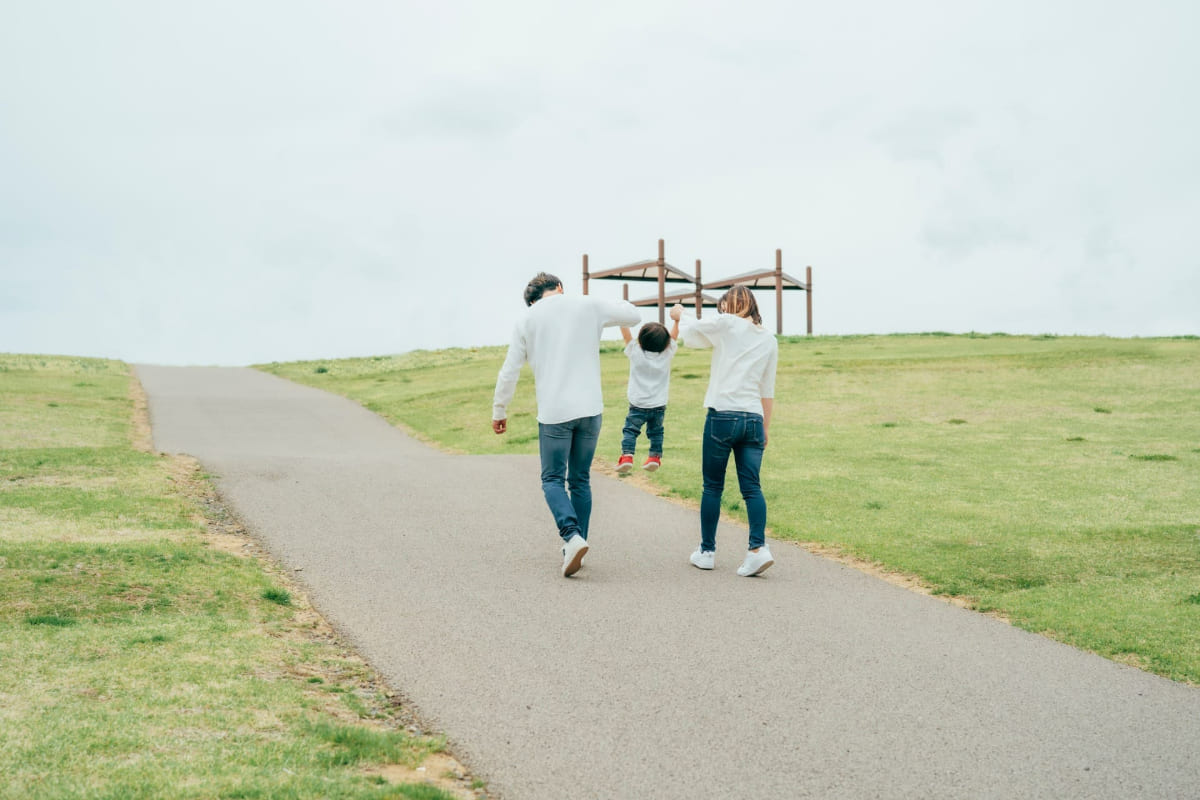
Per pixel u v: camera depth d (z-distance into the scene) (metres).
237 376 31.48
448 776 3.39
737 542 7.80
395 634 5.12
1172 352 24.02
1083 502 9.54
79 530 7.20
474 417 19.91
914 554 7.40
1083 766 3.62
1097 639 5.35
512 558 6.96
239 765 3.23
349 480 10.03
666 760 3.58
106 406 20.58
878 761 3.62
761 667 4.70
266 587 5.96
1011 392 19.47
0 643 4.50
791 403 18.50
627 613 5.59
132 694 3.90
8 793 2.91
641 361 8.92
